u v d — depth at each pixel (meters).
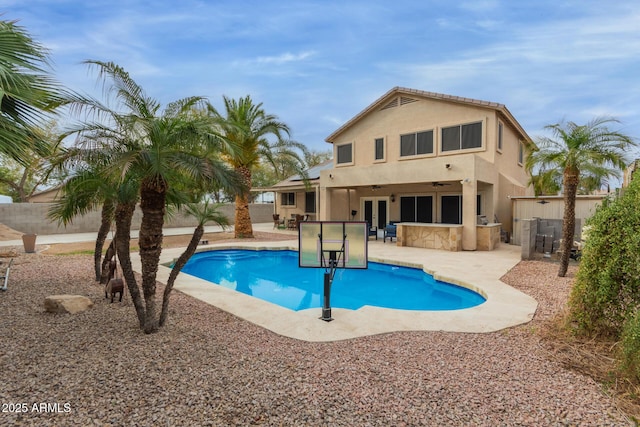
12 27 6.12
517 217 16.98
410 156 20.05
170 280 5.77
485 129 17.41
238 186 5.59
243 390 3.82
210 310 6.98
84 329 5.62
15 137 5.49
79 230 23.58
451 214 19.77
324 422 3.29
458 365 4.51
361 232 6.98
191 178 5.16
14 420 3.23
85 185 6.54
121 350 4.80
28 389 3.76
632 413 3.48
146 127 4.83
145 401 3.58
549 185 11.26
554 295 7.97
